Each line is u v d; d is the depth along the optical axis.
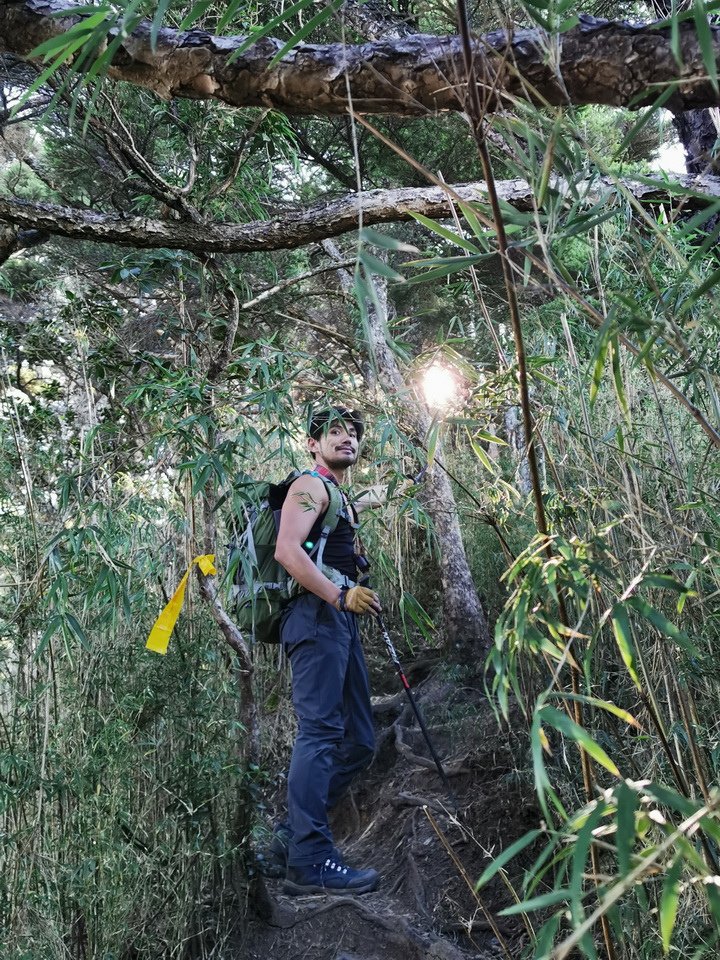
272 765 3.96
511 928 2.64
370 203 2.56
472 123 1.08
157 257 2.83
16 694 2.47
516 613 1.19
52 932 2.27
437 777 3.53
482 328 3.40
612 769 0.95
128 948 2.43
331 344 4.12
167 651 2.65
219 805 2.75
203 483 2.26
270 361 2.52
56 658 2.54
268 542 2.86
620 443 1.71
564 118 1.14
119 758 2.46
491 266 3.45
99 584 2.25
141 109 3.16
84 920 2.42
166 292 3.03
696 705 1.87
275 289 2.96
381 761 3.88
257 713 2.92
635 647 1.58
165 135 3.39
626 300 1.14
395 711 4.20
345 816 3.71
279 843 3.03
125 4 1.25
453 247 3.26
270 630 2.93
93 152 3.21
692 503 1.63
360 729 3.04
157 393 2.54
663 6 2.19
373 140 4.61
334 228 2.56
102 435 2.89
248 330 3.44
